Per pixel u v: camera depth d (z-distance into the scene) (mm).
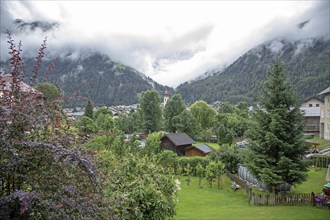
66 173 4016
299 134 18281
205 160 31062
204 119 71812
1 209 3537
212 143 60625
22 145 3773
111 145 14250
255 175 19047
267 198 17016
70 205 3605
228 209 15992
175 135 43938
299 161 18188
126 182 7754
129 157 9398
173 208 8906
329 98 43562
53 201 3670
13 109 3883
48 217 3557
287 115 18422
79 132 4891
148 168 9117
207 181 27375
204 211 15578
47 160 3938
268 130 18859
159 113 69375
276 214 14227
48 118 4277
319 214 14039
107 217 4645
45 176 3900
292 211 14828
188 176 28969
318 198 16172
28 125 4020
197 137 64562
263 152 18672
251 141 19141
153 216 7664
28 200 3270
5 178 3893
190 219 13672
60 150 3703
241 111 78750
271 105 18828
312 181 23625
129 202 7059
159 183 8812
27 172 3977
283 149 18094
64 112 4684
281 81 18781
